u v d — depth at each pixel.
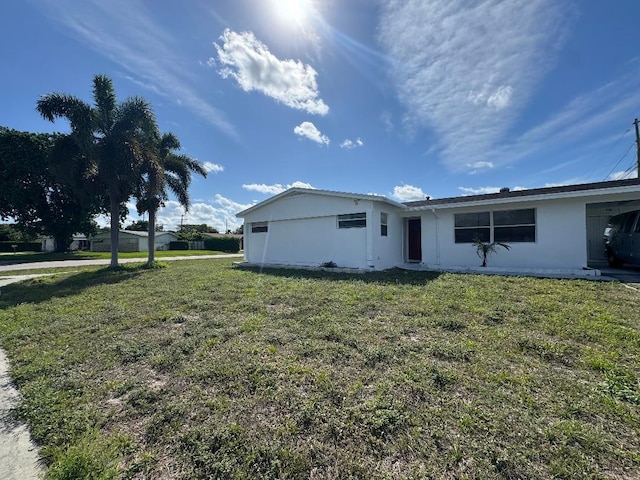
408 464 1.87
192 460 1.96
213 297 6.91
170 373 3.25
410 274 9.81
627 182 9.58
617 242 10.19
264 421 2.34
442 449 1.98
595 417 2.30
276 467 1.87
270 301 6.32
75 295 7.67
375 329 4.39
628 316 4.74
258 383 2.91
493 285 7.37
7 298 7.55
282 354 3.61
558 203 9.59
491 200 10.15
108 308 6.16
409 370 3.08
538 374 2.98
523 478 1.74
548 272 9.27
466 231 11.20
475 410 2.38
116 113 13.37
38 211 26.72
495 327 4.39
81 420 2.42
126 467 1.91
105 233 41.09
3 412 2.60
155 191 13.62
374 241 10.81
